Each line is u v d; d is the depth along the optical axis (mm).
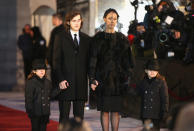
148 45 17047
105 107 12719
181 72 15609
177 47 16078
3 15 35219
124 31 18922
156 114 12750
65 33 12977
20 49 31797
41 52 31719
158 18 16328
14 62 35219
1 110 22234
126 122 17594
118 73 12727
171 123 4492
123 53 12812
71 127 4137
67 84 12742
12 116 20250
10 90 34594
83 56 13008
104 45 12727
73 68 12867
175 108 4434
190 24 15586
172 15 16156
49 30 35219
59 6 24828
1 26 35219
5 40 35188
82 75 13000
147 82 12922
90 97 13516
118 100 12820
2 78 34969
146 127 6031
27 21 35125
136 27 17688
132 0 18938
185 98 15484
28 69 31812
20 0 35094
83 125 4148
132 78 16969
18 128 17016
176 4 17516
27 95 12672
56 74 12859
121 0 19234
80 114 13133
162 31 16094
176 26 15875
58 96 13000
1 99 27609
